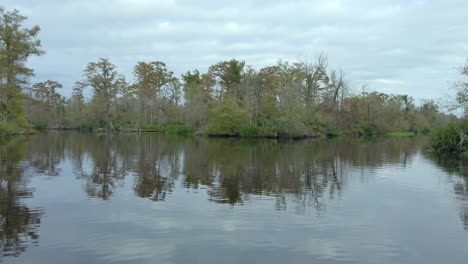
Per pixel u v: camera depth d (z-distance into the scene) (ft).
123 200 39.83
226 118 181.57
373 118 237.45
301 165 69.77
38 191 43.62
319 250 26.37
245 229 30.58
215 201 39.96
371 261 24.72
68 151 90.43
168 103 257.75
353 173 61.05
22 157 75.82
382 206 38.88
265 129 173.17
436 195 44.60
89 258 24.43
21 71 150.61
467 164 74.90
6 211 34.96
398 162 77.56
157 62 262.67
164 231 29.84
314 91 209.26
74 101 257.34
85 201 39.14
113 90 241.35
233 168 64.64
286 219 33.55
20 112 159.74
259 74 204.74
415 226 32.24
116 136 179.22
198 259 24.43
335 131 199.21
